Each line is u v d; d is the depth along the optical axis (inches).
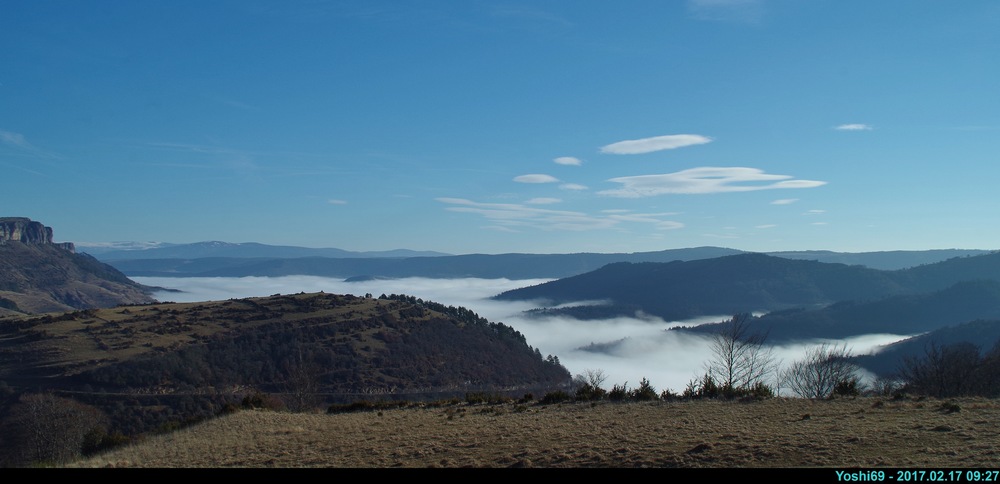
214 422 999.6
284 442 772.6
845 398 890.7
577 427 742.5
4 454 1375.5
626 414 840.9
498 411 982.4
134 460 708.7
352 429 847.7
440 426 828.6
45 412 1531.7
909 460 474.0
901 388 1167.6
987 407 689.6
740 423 687.1
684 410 836.6
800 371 1450.5
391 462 614.2
